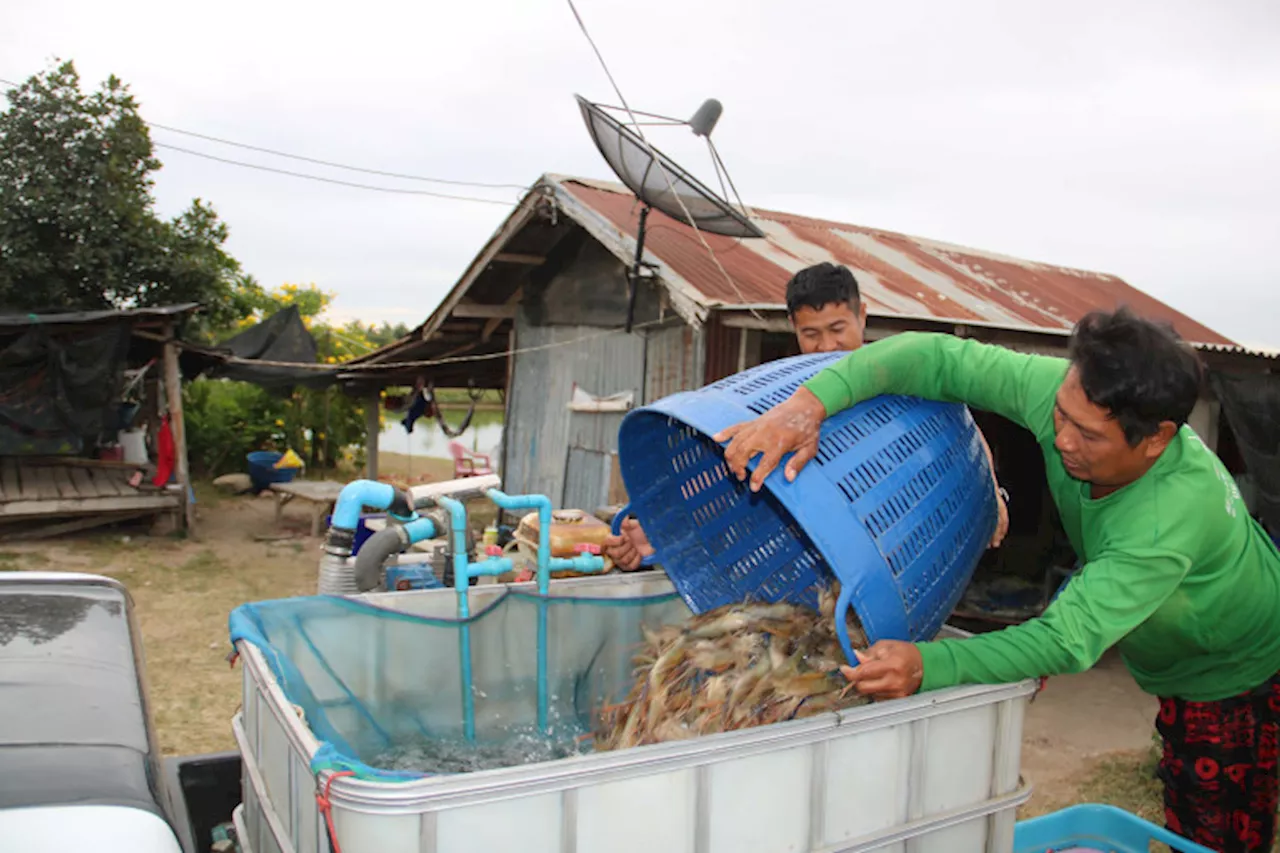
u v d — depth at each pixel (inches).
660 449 93.4
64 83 486.6
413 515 103.7
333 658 82.4
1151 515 66.4
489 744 88.1
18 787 50.1
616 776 54.0
